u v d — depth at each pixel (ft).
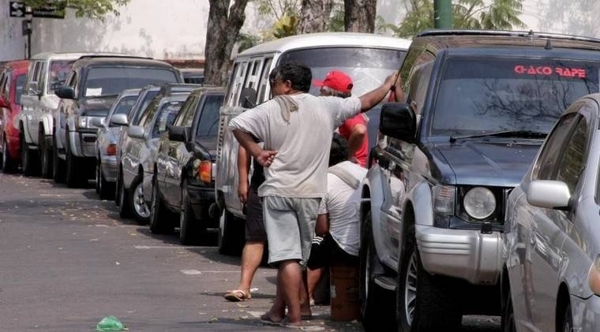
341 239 62.49
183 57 248.11
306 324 61.82
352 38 85.15
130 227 112.78
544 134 55.06
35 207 129.18
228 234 90.89
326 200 61.46
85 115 149.07
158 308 66.69
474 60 57.67
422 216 50.88
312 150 58.49
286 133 58.29
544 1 221.05
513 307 45.98
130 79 152.97
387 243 58.39
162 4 247.29
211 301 69.21
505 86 56.90
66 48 247.70
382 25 214.48
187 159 97.25
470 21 203.21
